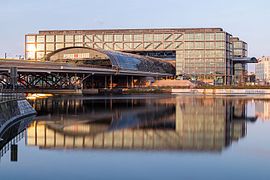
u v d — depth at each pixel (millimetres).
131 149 31047
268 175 23109
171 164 25938
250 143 33844
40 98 109125
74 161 26875
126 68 168625
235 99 106188
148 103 90000
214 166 25328
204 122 50500
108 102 93938
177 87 171625
